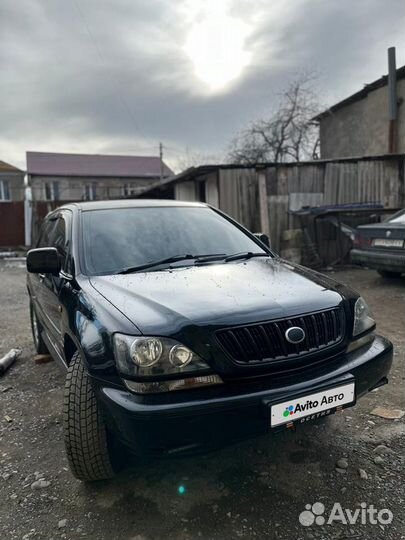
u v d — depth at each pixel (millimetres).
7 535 1905
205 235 3125
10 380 3760
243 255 2943
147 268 2596
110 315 1986
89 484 2246
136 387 1782
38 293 3844
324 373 1989
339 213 8562
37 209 18094
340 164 9797
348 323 2195
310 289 2266
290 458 2402
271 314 1962
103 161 38656
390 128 13500
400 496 2068
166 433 1729
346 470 2273
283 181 9438
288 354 1937
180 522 1945
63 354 2820
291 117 18594
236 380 1854
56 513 2039
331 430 2670
